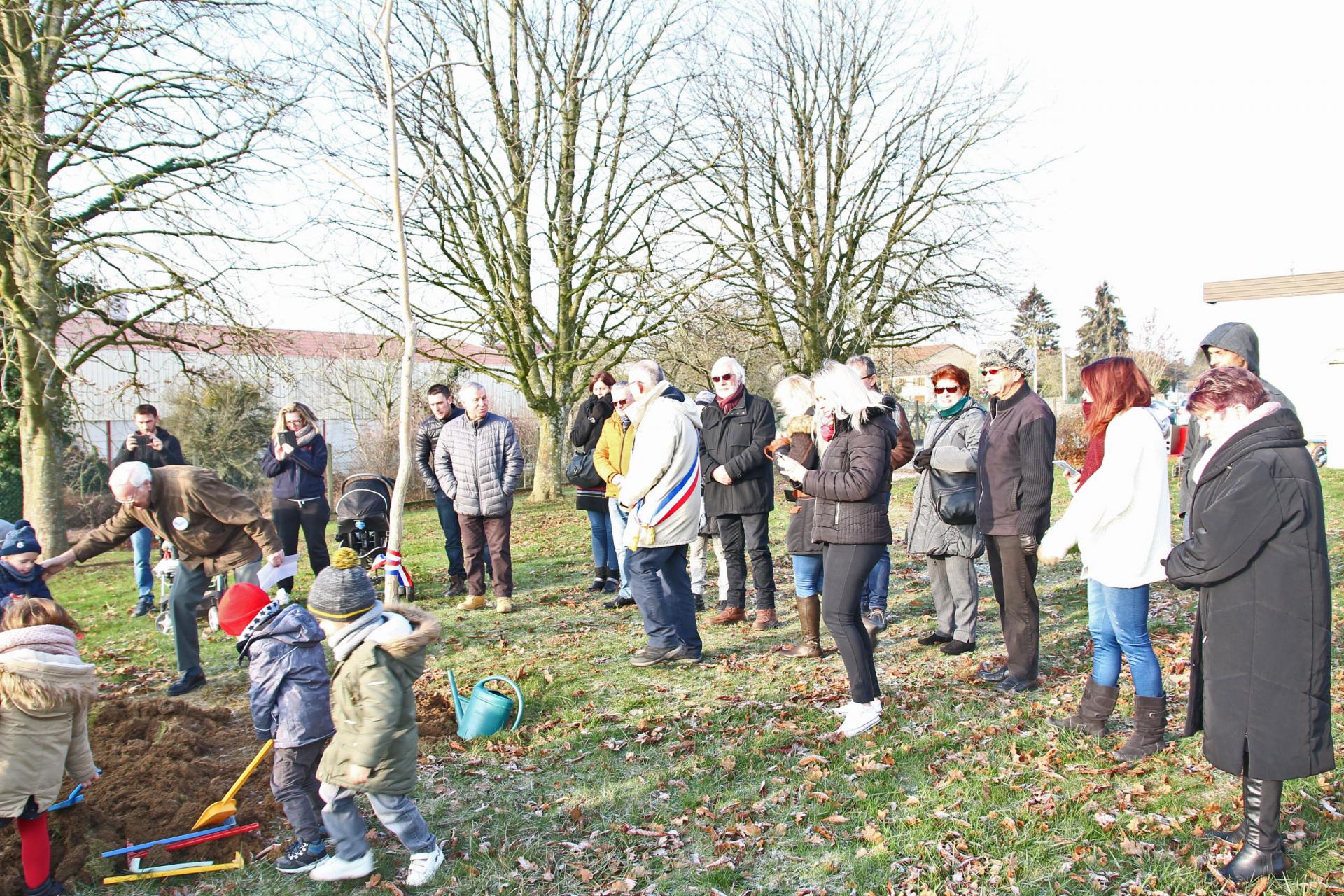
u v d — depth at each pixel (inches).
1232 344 159.2
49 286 452.1
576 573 368.8
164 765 161.6
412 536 492.7
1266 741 118.0
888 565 260.2
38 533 464.1
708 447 269.4
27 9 397.7
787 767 167.2
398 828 128.8
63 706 126.0
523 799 158.6
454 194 632.4
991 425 197.0
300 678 134.8
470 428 292.8
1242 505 118.0
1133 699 194.2
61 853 137.7
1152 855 131.7
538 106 647.1
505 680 191.5
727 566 273.0
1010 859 132.3
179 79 444.8
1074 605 283.4
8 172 446.0
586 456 321.7
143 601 307.9
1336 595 274.2
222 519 211.6
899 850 137.0
